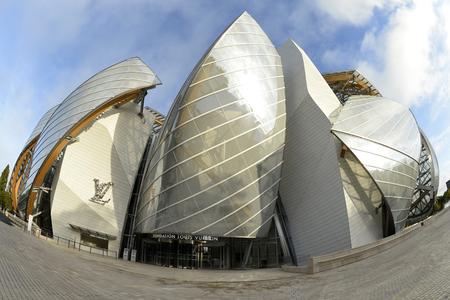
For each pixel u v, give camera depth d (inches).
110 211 1365.7
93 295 356.5
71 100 1427.2
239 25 1300.4
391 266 620.1
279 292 515.2
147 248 1250.0
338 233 1090.7
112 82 1419.8
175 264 1148.5
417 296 358.3
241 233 1099.9
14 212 1820.9
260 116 1168.8
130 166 1472.7
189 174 1087.0
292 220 1273.4
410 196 1227.2
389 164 1133.1
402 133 1248.2
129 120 1514.5
